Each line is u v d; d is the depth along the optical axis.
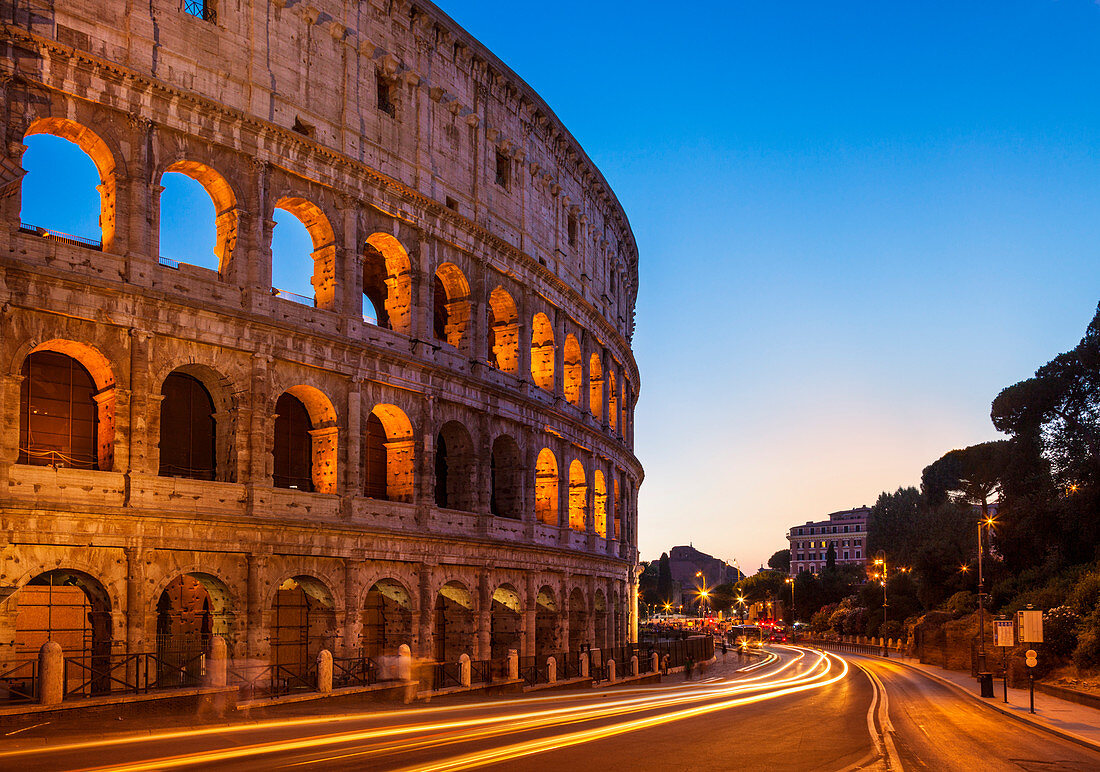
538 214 77.44
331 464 54.78
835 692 63.06
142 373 45.03
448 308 67.44
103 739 32.88
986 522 82.12
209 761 27.14
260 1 51.88
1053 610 75.12
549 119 77.94
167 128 47.06
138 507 43.91
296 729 36.91
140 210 45.50
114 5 45.53
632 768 26.36
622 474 98.69
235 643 47.75
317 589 53.72
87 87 43.97
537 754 29.03
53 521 41.38
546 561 73.25
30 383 44.69
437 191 64.00
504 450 71.81
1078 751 34.56
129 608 43.44
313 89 54.75
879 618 164.88
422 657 58.69
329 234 55.75
